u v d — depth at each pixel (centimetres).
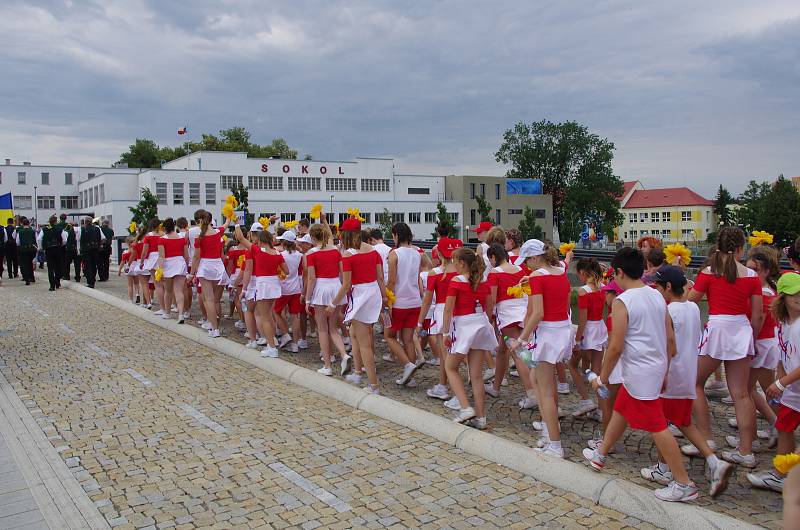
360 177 7156
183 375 821
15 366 870
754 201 8431
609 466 504
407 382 764
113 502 447
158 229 1283
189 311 1284
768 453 533
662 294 475
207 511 432
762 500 437
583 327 614
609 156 8381
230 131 9606
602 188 8362
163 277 1190
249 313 945
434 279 699
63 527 411
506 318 670
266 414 653
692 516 392
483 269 587
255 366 873
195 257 1001
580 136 8406
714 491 427
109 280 2072
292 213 6159
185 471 501
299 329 975
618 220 8619
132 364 884
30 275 1983
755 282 506
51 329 1164
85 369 853
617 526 405
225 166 6312
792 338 442
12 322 1245
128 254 1478
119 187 5809
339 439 576
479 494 456
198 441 570
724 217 10169
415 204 7056
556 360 515
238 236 941
